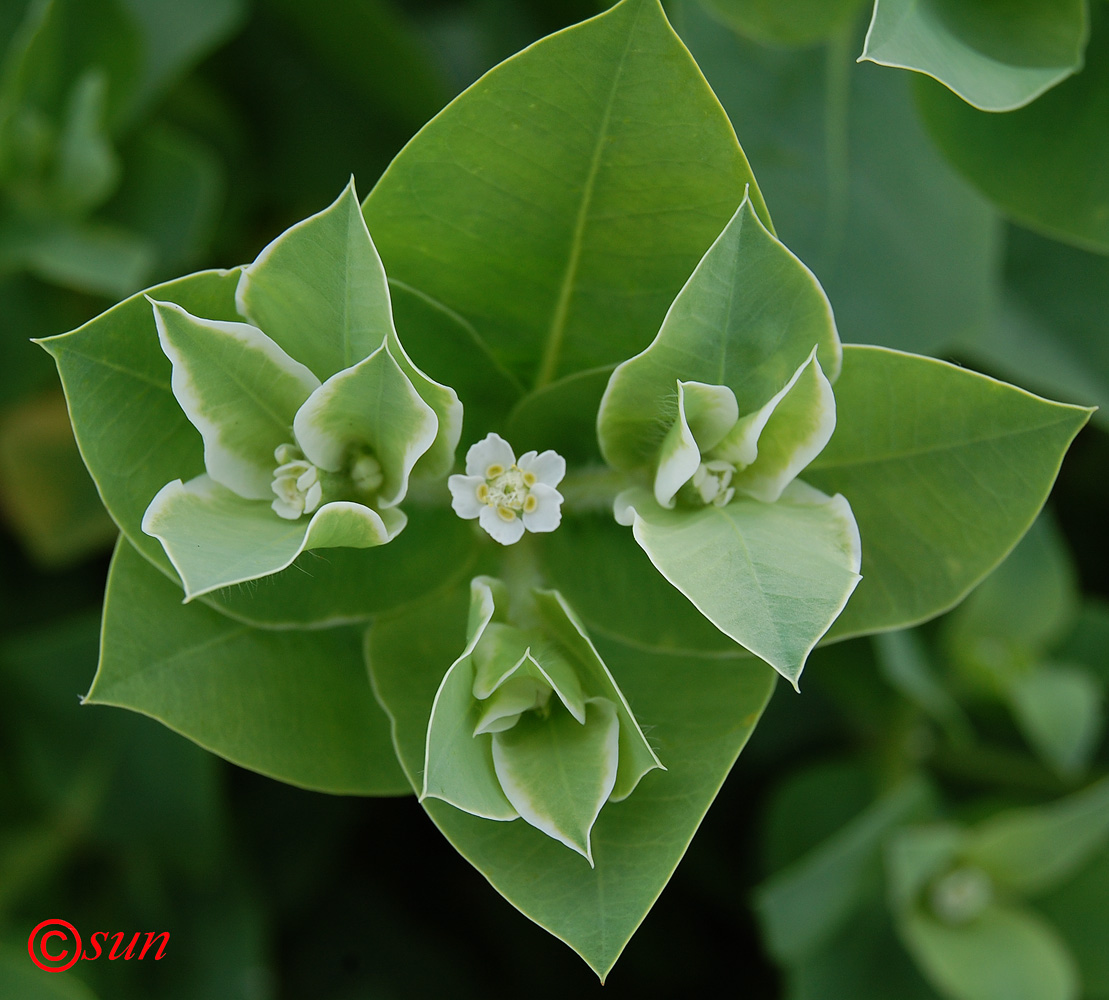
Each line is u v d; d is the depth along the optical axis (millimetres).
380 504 331
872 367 331
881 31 333
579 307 336
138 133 400
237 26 404
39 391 403
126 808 405
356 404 325
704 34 386
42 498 406
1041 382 400
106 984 399
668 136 326
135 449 329
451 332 338
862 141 389
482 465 330
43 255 392
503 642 329
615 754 326
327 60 407
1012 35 343
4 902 402
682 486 331
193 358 323
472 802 323
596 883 325
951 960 399
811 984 401
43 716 404
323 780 337
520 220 331
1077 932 408
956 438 332
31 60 392
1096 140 361
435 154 327
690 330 325
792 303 324
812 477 335
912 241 388
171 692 332
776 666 315
